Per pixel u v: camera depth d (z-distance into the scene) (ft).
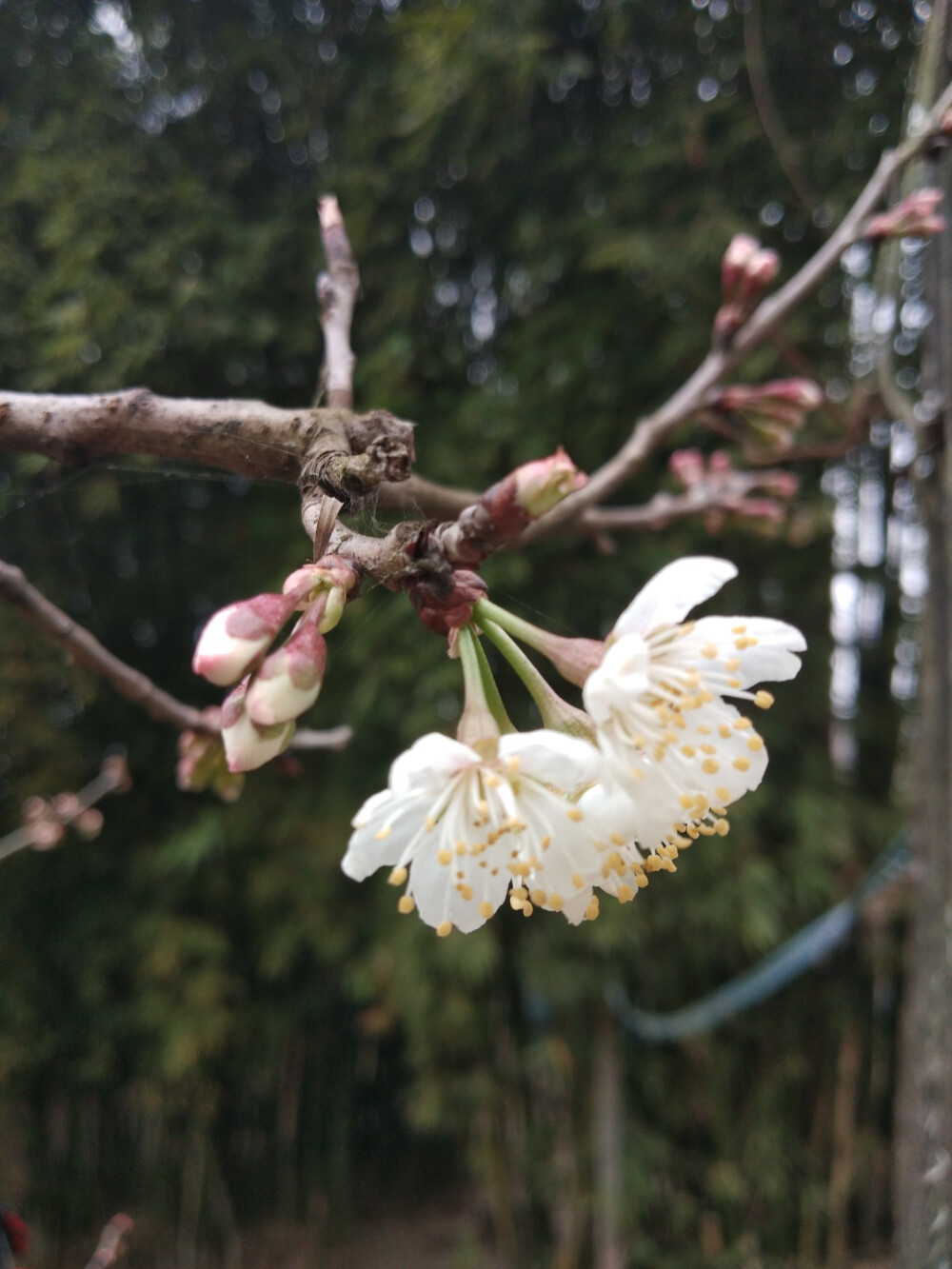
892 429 1.06
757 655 0.34
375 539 0.30
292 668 0.27
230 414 0.33
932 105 0.54
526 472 0.27
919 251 0.66
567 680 0.32
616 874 0.32
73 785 1.14
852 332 1.02
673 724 0.32
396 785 0.29
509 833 0.32
